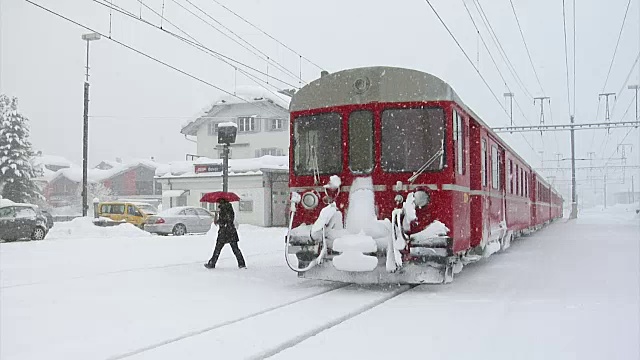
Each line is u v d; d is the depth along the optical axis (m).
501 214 13.86
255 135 46.81
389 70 9.36
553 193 37.16
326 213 9.14
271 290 9.31
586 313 7.21
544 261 13.57
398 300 8.41
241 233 26.47
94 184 62.75
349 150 9.41
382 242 8.83
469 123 10.63
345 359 5.24
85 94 32.03
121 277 10.82
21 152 44.31
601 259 13.65
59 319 6.86
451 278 9.16
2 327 6.43
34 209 21.53
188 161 39.62
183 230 26.19
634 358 5.27
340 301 8.25
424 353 5.44
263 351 5.40
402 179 9.07
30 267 12.49
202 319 6.86
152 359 5.16
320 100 9.72
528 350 5.54
